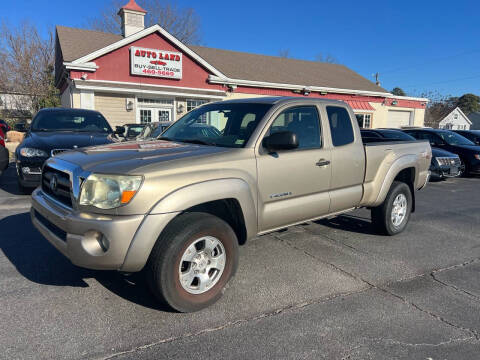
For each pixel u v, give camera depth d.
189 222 2.88
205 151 3.25
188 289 2.97
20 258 4.02
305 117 3.97
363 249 4.69
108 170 2.76
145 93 15.52
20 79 28.23
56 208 2.98
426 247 4.86
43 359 2.39
